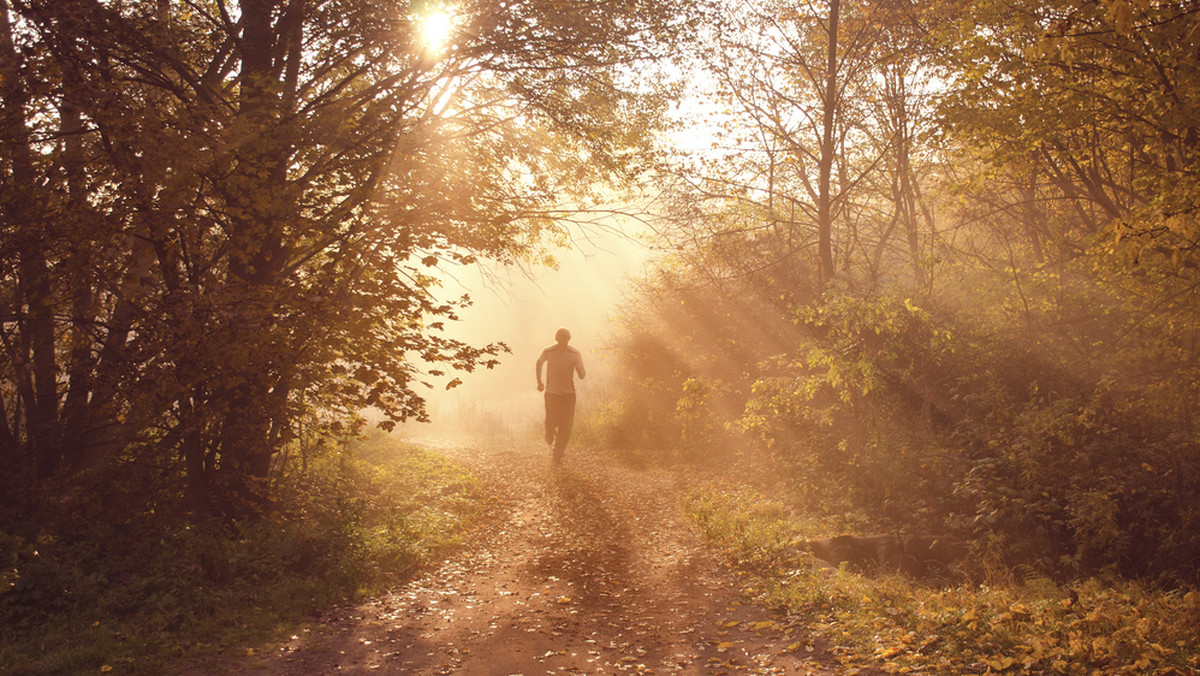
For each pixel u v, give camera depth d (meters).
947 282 11.41
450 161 7.88
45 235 6.45
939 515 7.88
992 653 4.19
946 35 8.55
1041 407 8.62
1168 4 6.72
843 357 9.36
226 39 8.09
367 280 6.88
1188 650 3.92
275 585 6.04
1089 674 3.75
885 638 4.64
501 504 9.98
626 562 7.29
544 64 8.55
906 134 12.32
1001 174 9.85
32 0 6.16
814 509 8.76
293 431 7.59
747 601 5.95
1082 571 6.66
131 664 4.46
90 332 6.79
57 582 5.39
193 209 6.56
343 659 4.73
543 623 5.52
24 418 7.63
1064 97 7.52
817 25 12.39
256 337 5.94
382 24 7.73
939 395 9.88
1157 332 8.14
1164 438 7.77
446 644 5.05
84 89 6.15
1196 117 6.61
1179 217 5.24
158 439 7.24
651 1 8.48
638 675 4.50
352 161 7.51
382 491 9.60
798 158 12.73
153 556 6.09
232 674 4.43
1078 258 9.41
